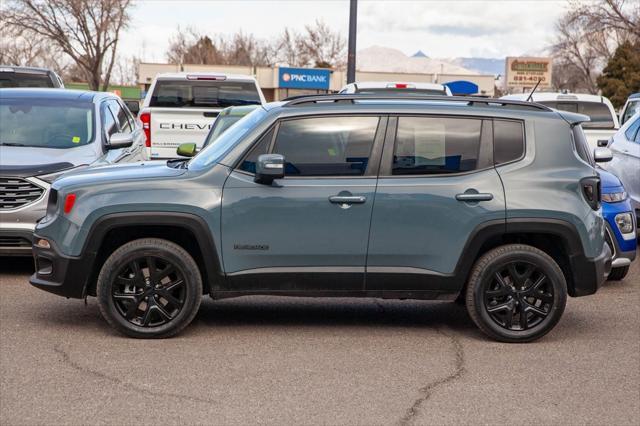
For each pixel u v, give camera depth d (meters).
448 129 7.41
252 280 7.28
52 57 63.56
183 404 5.72
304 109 7.38
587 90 77.44
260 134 7.32
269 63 83.88
